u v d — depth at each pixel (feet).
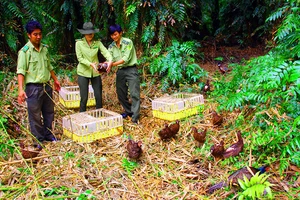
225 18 30.45
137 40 23.12
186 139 14.32
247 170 9.91
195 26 30.04
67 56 26.89
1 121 12.76
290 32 13.52
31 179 11.22
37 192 10.37
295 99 12.37
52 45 27.02
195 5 26.96
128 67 16.40
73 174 11.59
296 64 11.89
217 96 18.29
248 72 16.17
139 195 10.39
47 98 14.34
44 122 14.76
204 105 17.75
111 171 11.85
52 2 24.91
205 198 9.85
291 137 10.96
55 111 18.25
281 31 12.95
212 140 13.82
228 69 23.35
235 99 13.47
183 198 10.09
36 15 20.89
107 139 14.67
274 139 11.25
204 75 21.39
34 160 12.51
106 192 10.54
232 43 30.14
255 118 13.23
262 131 12.67
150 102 19.83
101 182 11.16
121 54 16.40
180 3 21.49
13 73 20.94
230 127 14.55
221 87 19.12
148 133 15.37
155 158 12.82
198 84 20.97
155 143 14.14
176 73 20.74
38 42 13.38
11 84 19.58
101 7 24.20
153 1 20.81
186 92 19.29
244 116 14.49
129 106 17.67
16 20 21.71
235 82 17.02
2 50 21.34
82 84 16.43
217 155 11.93
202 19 29.35
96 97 17.06
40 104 13.84
